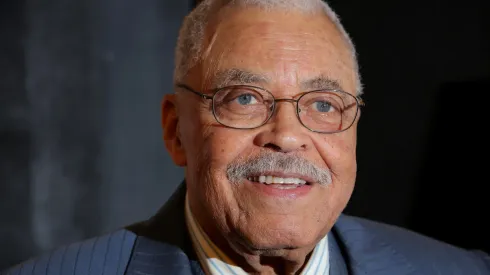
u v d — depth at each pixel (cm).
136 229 133
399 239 142
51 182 208
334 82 114
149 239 128
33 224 208
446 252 142
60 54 208
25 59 205
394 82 180
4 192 205
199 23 119
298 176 110
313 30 115
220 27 115
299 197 110
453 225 175
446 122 175
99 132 211
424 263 137
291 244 110
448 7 173
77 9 208
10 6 204
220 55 113
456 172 174
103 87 211
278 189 110
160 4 212
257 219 109
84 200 211
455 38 173
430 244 143
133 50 212
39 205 208
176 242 126
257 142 109
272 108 110
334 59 115
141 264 124
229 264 121
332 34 118
